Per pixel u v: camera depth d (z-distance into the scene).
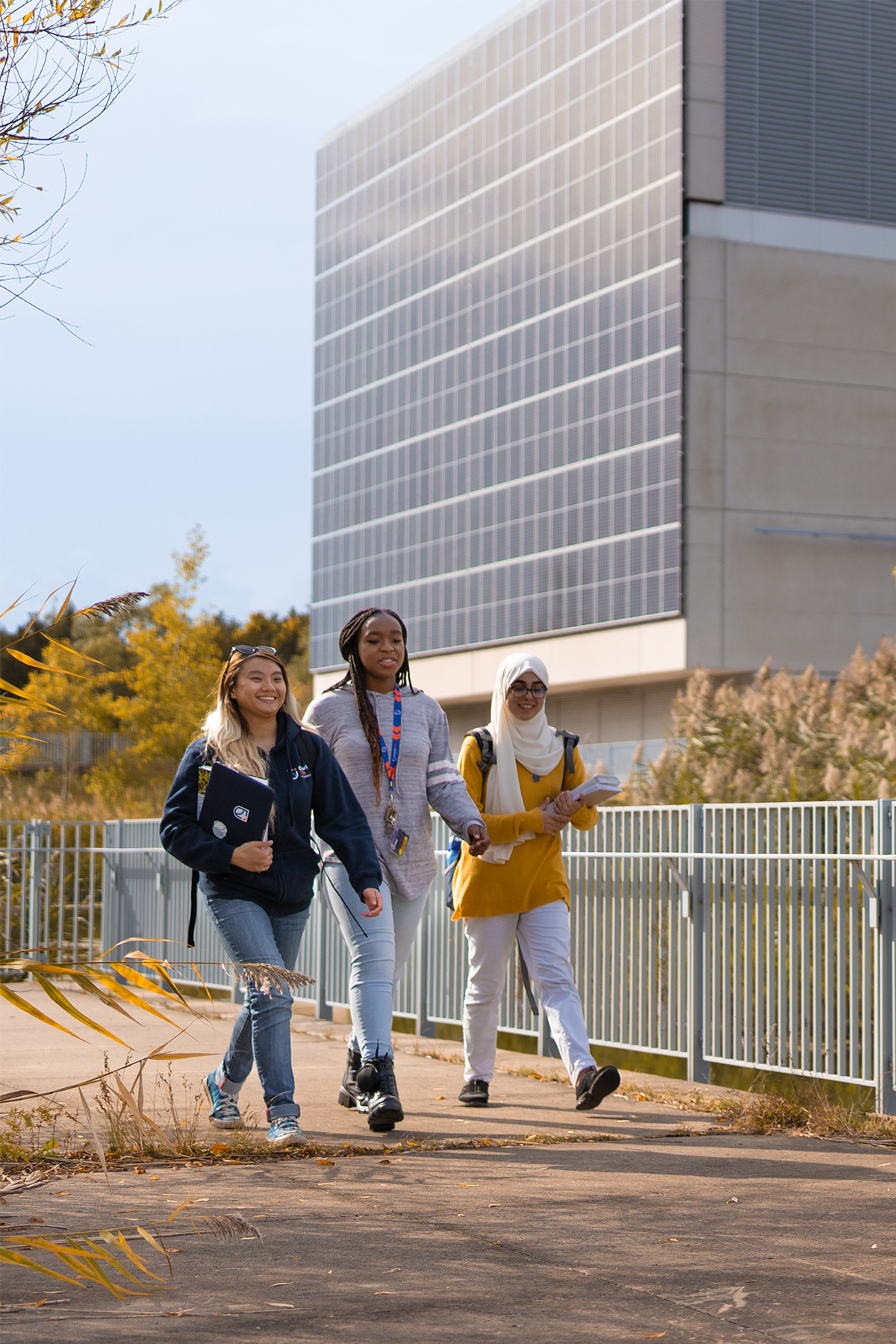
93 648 39.38
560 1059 8.19
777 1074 7.54
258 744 5.39
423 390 38.03
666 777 11.54
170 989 3.22
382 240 40.66
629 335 30.77
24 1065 7.25
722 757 11.81
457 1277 3.56
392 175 40.44
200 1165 4.94
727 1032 7.35
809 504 30.39
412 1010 9.72
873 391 31.17
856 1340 3.09
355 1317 3.22
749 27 30.98
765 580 29.83
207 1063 7.38
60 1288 3.46
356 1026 5.78
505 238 35.06
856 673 12.92
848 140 31.69
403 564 38.38
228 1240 3.26
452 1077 7.36
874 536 30.77
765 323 30.47
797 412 30.50
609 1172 4.87
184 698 33.09
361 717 5.90
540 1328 3.15
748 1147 5.39
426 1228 4.05
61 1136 5.40
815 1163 5.04
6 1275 3.57
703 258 30.03
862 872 6.45
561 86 33.44
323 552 42.59
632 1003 8.06
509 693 6.19
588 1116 6.08
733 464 29.83
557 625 32.19
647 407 30.17
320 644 42.50
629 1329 3.15
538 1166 4.98
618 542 30.66
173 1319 3.19
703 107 30.38
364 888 5.44
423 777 5.98
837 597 30.38
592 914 8.43
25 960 3.04
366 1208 4.30
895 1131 5.66
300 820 5.36
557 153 33.41
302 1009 11.11
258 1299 3.36
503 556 34.22
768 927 7.05
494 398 35.06
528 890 6.19
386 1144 5.37
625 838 8.18
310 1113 6.06
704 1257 3.76
